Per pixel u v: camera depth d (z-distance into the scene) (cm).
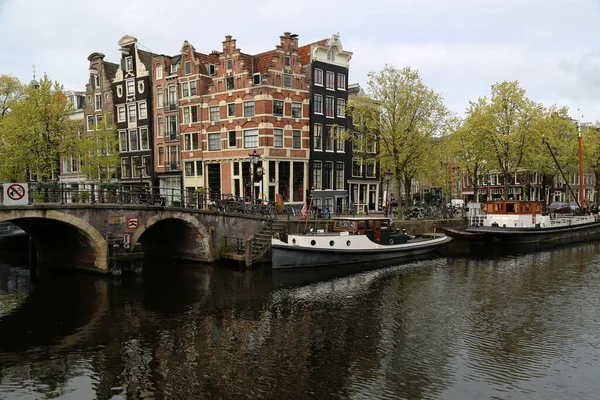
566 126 4184
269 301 1694
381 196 4406
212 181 3625
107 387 1008
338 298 1731
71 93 4550
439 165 3631
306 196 3516
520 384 1011
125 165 4209
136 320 1473
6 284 1975
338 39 3719
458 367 1102
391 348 1226
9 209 1750
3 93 3469
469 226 3177
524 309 1573
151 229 2741
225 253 2439
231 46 3397
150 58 4166
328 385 1009
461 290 1847
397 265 2400
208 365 1121
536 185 5819
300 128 3469
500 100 3488
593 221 3725
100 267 2098
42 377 1060
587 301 1670
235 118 3397
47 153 3000
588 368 1094
